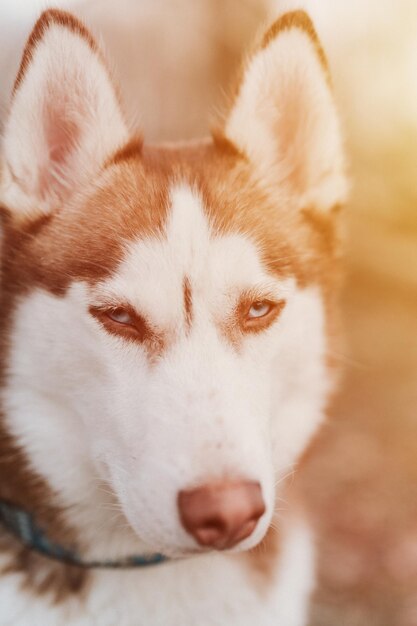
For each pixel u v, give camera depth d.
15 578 0.53
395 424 1.15
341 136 0.58
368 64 2.05
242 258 0.51
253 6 1.65
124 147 0.55
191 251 0.50
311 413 0.57
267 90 0.57
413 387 1.31
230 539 0.45
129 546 0.53
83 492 0.53
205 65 1.64
